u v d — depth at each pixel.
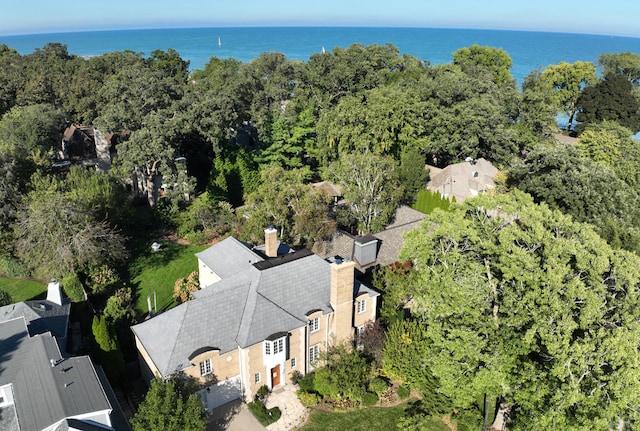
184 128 63.97
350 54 104.44
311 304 36.53
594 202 50.47
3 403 28.45
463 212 35.28
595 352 25.73
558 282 27.52
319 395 34.91
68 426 24.97
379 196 54.28
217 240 57.72
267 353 33.59
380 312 41.31
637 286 29.83
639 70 122.75
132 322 39.41
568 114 118.06
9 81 80.81
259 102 84.50
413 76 102.62
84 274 45.44
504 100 82.25
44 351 30.61
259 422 32.56
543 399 26.77
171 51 127.38
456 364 29.64
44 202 44.28
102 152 72.25
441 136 75.31
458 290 30.36
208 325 33.34
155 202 65.31
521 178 56.97
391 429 32.47
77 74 88.00
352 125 69.62
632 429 25.55
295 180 51.09
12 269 47.75
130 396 33.66
